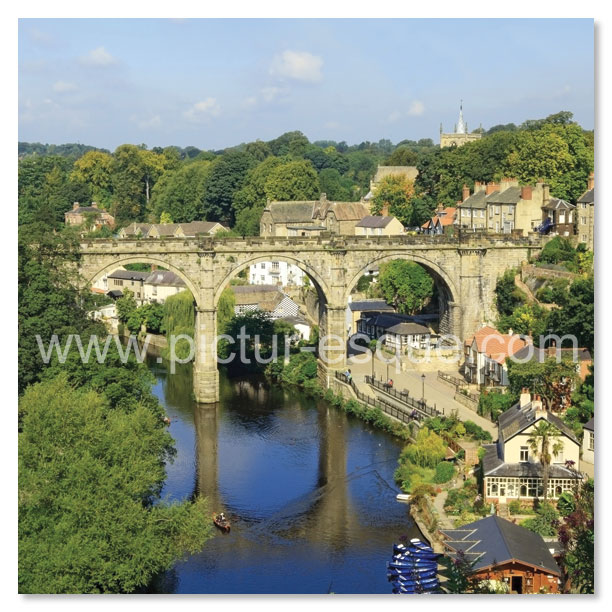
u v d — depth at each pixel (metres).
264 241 131.00
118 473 64.88
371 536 82.50
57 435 66.56
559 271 134.75
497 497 83.38
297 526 85.12
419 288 164.62
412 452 98.25
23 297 92.56
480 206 172.75
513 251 142.38
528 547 64.94
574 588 61.50
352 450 107.69
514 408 95.62
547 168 171.00
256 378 146.75
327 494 93.31
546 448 81.44
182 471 100.44
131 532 63.72
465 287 140.25
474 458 94.44
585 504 63.47
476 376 125.44
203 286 128.88
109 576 61.91
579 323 109.94
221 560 77.50
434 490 89.38
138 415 76.50
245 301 172.62
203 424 119.12
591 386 100.62
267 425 118.75
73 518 62.00
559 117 184.25
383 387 126.88
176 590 71.50
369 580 73.06
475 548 65.00
